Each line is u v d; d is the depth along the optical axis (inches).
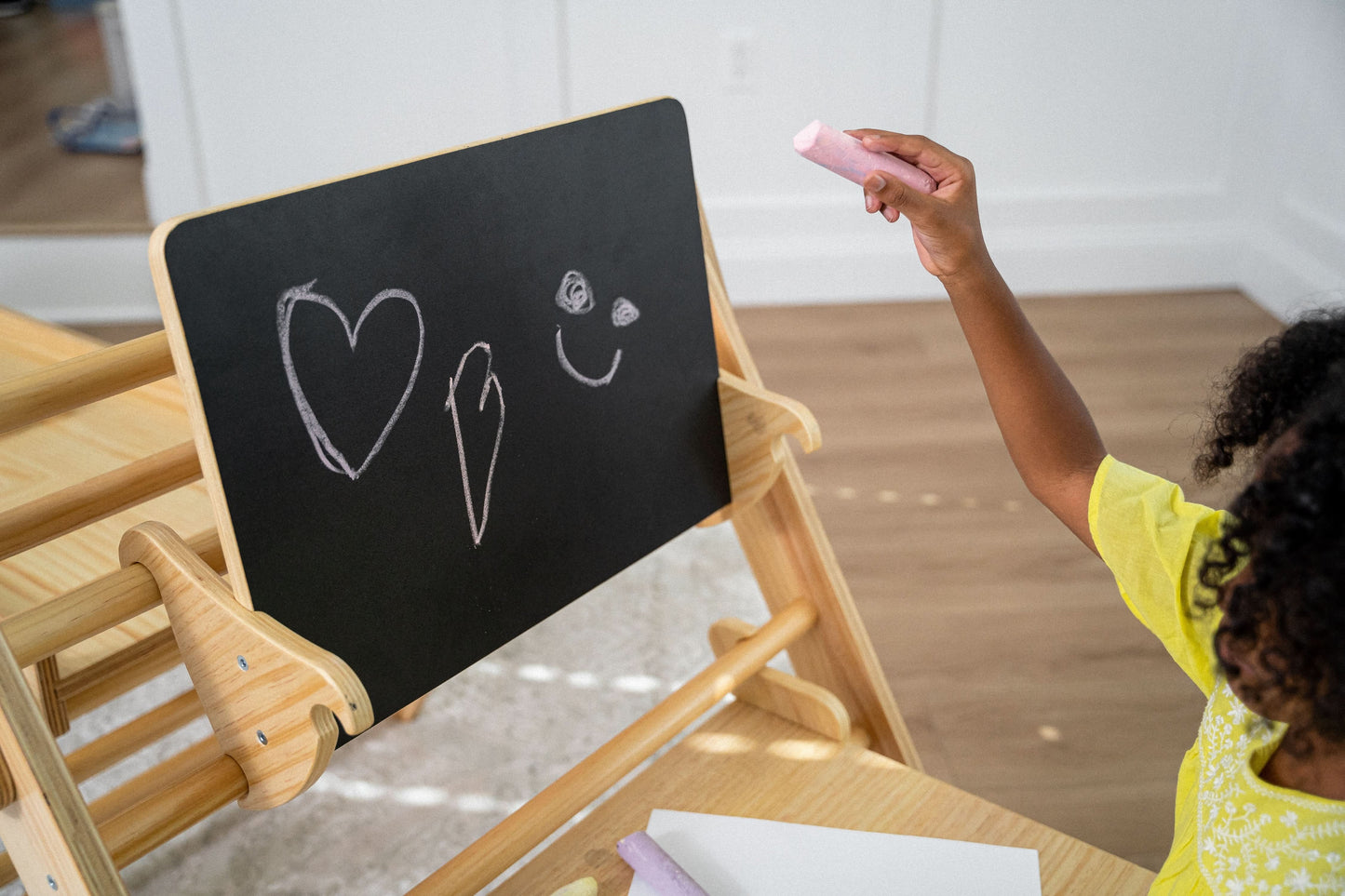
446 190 27.1
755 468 35.7
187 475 28.5
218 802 26.0
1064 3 106.9
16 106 145.9
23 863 24.8
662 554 78.1
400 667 27.8
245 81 105.8
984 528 80.6
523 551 30.5
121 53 134.0
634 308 32.4
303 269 24.4
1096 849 32.0
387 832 55.7
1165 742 61.3
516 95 108.1
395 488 27.0
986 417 95.7
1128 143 113.7
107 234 110.2
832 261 116.8
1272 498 19.5
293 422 24.7
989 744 61.1
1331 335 22.8
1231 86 111.3
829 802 34.0
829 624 40.3
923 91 109.7
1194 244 117.9
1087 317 113.7
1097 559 77.3
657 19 105.7
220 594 24.0
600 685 65.7
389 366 26.4
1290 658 19.0
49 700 32.1
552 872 31.8
